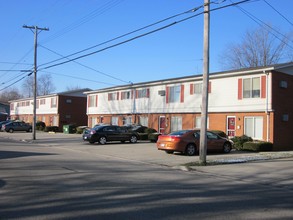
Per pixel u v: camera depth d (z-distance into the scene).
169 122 34.31
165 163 17.08
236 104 27.73
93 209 7.33
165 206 7.75
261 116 26.05
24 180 10.71
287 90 26.78
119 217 6.77
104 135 28.25
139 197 8.62
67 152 21.55
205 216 7.02
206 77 16.44
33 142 31.19
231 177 13.21
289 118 26.81
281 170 14.93
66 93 57.75
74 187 9.72
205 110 16.50
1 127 53.34
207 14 16.34
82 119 58.94
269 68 25.20
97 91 46.19
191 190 9.89
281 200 8.95
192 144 20.41
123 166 15.15
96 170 13.34
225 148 22.02
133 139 29.59
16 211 7.11
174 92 33.94
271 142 25.08
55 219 6.57
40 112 63.56
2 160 16.00
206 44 16.41
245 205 8.16
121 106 41.72
